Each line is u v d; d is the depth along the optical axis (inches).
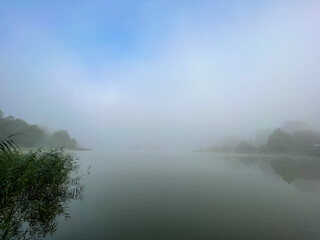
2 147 269.3
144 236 250.7
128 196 432.1
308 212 347.9
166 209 355.6
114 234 253.6
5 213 244.5
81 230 262.1
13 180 281.7
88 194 434.9
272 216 327.9
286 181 626.5
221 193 474.3
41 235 244.5
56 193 388.2
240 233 264.5
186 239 245.0
